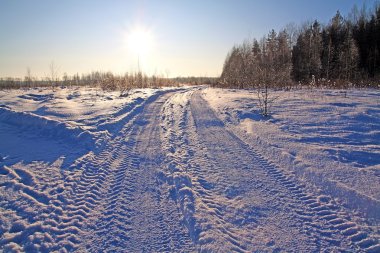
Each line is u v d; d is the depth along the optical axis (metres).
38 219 3.68
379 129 7.72
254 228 3.54
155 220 3.75
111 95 18.67
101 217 3.81
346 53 31.97
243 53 45.59
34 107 11.54
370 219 3.64
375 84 24.08
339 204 4.05
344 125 8.31
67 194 4.39
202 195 4.42
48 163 5.62
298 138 7.24
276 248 3.15
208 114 11.75
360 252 3.06
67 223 3.63
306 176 5.00
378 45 36.09
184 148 6.95
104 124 8.88
